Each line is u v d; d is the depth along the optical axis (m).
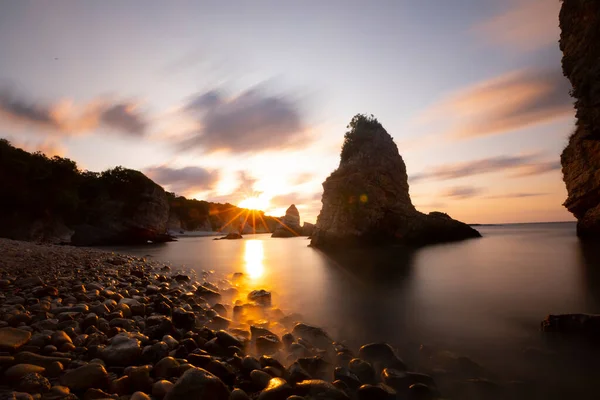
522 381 5.08
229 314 9.06
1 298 8.28
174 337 6.50
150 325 7.17
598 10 16.78
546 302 9.66
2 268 13.45
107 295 9.61
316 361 5.48
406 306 9.87
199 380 3.88
